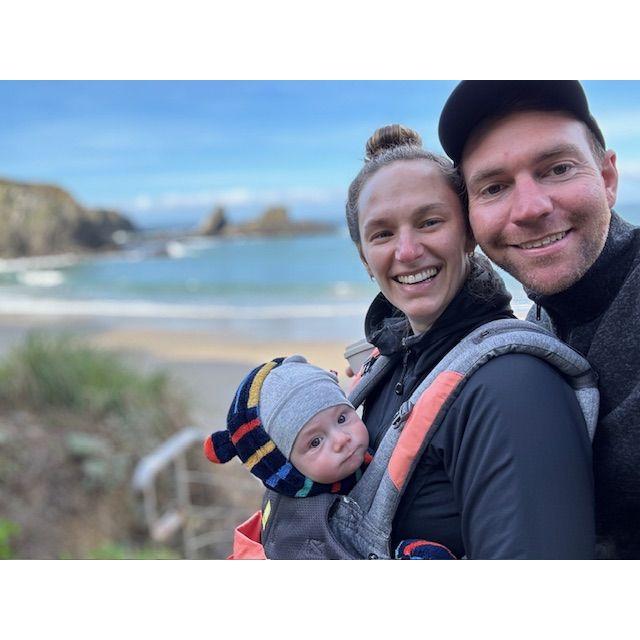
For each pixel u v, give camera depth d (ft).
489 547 2.07
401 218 2.49
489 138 2.39
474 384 2.24
